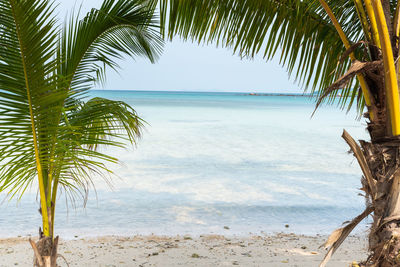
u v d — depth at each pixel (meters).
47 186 3.03
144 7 3.51
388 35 2.29
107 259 5.08
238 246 5.75
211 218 7.33
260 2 3.40
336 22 2.86
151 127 26.59
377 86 2.43
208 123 30.86
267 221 7.23
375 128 2.43
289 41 3.50
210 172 11.68
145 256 5.22
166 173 11.34
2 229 6.46
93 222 6.93
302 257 5.26
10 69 2.51
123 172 11.31
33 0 2.38
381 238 2.32
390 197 2.31
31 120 2.69
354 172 12.05
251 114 45.56
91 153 2.87
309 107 71.88
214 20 3.50
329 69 3.60
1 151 2.69
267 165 13.09
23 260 5.04
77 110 3.23
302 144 18.95
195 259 5.11
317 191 9.54
